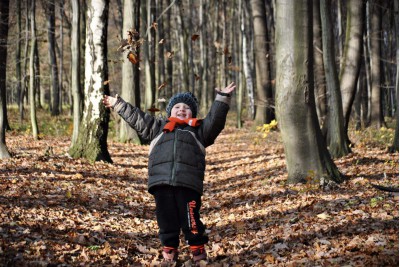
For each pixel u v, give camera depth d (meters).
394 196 7.39
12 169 9.32
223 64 34.06
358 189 8.26
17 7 24.14
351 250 5.01
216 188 10.29
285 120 9.05
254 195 8.63
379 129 20.33
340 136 12.16
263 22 25.11
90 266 4.78
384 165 10.43
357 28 13.80
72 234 5.67
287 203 7.60
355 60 13.70
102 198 8.02
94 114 11.99
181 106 5.02
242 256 5.28
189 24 35.81
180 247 5.78
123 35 18.12
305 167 8.99
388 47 32.53
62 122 25.95
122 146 17.00
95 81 11.91
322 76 18.44
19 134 19.88
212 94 40.12
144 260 5.18
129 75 18.78
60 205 7.04
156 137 4.89
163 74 32.78
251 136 21.27
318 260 4.79
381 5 23.69
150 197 8.99
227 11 41.88
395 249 4.79
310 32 8.84
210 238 6.18
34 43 17.94
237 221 6.78
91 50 11.86
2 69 17.45
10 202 6.70
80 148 12.02
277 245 5.44
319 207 7.07
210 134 4.84
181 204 4.69
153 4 23.70
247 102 38.84
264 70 25.08
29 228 5.61
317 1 18.05
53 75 30.34
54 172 9.71
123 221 6.88
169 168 4.66
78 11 14.12
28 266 4.49
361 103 25.31
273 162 12.50
